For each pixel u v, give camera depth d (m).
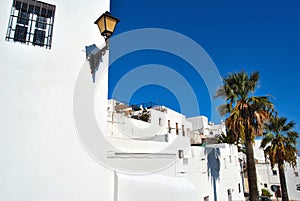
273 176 31.69
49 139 4.61
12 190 4.11
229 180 16.16
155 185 6.64
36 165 4.39
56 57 5.04
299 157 30.78
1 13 4.74
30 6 5.15
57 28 5.21
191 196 7.80
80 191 4.71
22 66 4.67
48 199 4.34
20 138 4.37
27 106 4.55
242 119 11.79
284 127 18.30
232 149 18.42
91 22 5.66
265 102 11.80
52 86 4.87
